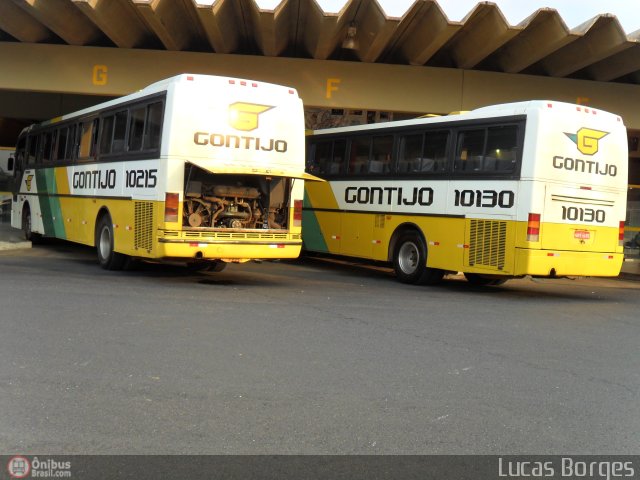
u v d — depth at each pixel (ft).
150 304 29.60
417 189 43.14
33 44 54.29
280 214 39.37
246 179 38.63
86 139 46.11
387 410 16.88
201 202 37.06
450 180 40.83
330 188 50.83
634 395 18.95
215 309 29.19
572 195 37.76
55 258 49.24
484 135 39.24
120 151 40.65
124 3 46.11
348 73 56.13
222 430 15.23
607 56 49.26
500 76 56.70
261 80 55.83
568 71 54.19
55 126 52.60
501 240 37.70
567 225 37.63
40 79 54.34
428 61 57.93
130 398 17.07
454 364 21.59
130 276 39.75
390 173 45.37
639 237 74.23
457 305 34.32
